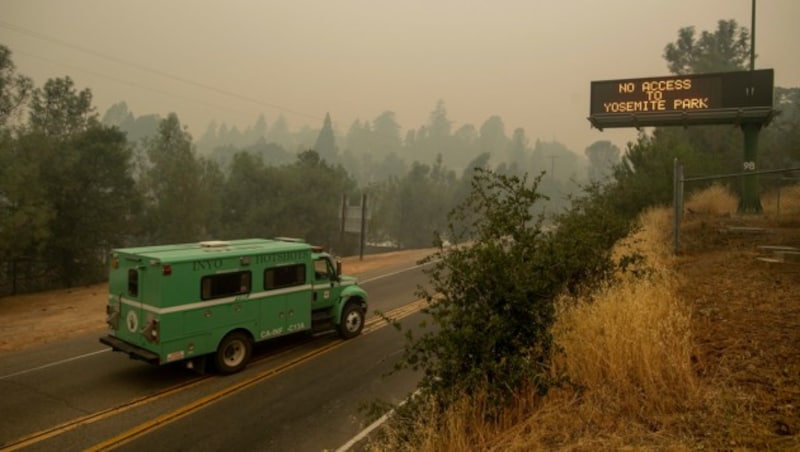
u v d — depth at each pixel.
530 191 6.07
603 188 21.83
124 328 9.98
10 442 7.15
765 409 4.46
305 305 11.61
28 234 20.44
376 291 19.62
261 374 10.05
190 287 9.52
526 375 5.61
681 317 6.38
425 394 5.69
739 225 14.95
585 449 4.40
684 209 18.88
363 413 8.05
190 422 7.83
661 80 21.23
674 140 23.84
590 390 5.46
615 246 12.35
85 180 28.17
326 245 52.69
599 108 22.20
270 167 50.72
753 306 7.36
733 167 26.25
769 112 19.48
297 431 7.48
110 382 9.58
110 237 29.98
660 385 5.19
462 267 5.57
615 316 6.56
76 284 27.91
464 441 5.10
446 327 5.61
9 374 10.02
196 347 9.59
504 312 5.58
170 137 38.66
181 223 37.19
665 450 4.12
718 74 20.39
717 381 5.14
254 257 10.57
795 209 16.86
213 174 46.38
